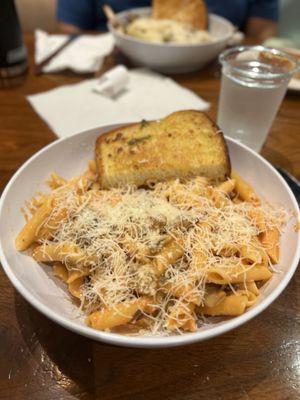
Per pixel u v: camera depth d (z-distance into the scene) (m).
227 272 0.22
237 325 0.19
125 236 0.24
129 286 0.22
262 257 0.24
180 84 0.49
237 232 0.24
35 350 0.22
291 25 0.74
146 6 0.71
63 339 0.22
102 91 0.45
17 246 0.24
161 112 0.43
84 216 0.25
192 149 0.30
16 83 0.46
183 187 0.27
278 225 0.26
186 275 0.22
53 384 0.20
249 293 0.22
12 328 0.23
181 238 0.24
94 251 0.23
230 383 0.21
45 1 0.72
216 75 0.51
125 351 0.22
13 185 0.27
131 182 0.30
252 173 0.31
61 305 0.22
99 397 0.20
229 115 0.36
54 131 0.39
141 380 0.20
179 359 0.21
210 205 0.26
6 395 0.20
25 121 0.40
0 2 0.43
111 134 0.33
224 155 0.30
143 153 0.30
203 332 0.18
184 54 0.47
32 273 0.23
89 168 0.31
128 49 0.48
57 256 0.23
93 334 0.18
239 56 0.37
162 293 0.22
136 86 0.47
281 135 0.40
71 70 0.50
